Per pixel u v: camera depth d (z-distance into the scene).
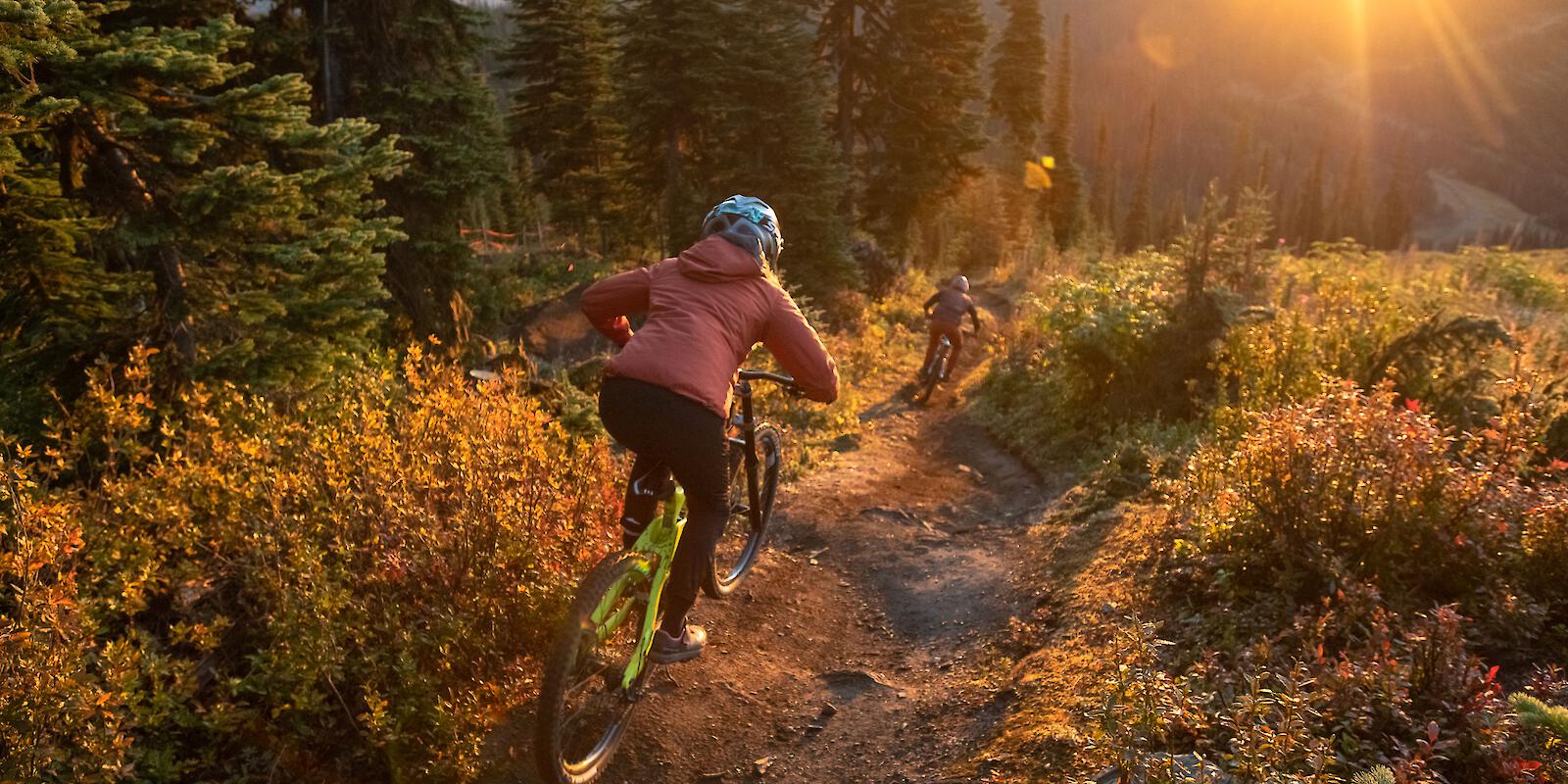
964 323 18.50
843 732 4.34
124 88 5.67
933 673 4.84
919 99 31.44
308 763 3.77
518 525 4.51
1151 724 3.24
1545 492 4.36
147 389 4.86
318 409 5.97
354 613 4.05
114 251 6.50
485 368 9.64
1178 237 9.26
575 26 32.09
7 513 3.90
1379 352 6.99
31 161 6.17
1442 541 4.28
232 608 4.33
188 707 3.88
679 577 3.53
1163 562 5.08
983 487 8.59
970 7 31.42
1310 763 3.04
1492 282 14.04
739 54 21.81
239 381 6.13
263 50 12.16
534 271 21.17
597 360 9.57
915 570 6.24
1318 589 4.39
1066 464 8.43
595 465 5.54
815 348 3.63
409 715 3.74
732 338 3.46
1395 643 3.78
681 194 23.34
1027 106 46.00
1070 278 13.12
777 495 7.72
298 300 6.64
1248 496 4.83
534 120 33.06
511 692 4.19
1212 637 4.24
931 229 42.09
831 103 29.27
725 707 4.50
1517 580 4.14
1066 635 4.73
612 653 3.89
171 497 4.32
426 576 4.36
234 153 6.90
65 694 3.14
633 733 4.18
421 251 13.16
